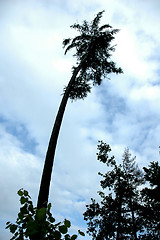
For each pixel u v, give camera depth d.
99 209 13.79
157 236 8.77
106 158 14.98
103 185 14.63
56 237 1.42
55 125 7.56
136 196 13.58
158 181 8.80
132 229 12.18
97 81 12.80
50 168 6.14
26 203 1.59
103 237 12.92
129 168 16.42
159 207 8.83
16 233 1.40
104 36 11.34
